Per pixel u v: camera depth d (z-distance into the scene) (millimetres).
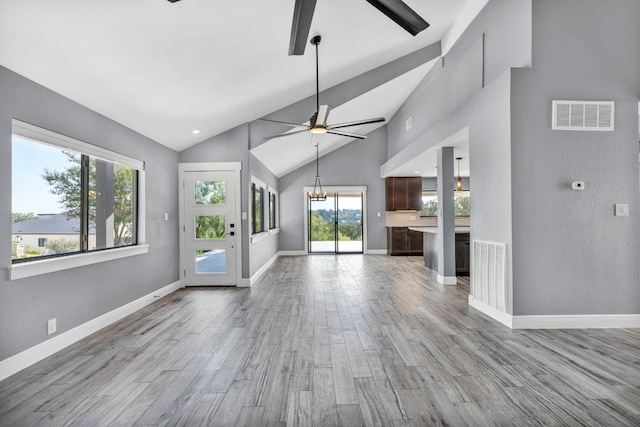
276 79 4590
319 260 9102
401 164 7867
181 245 5820
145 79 3400
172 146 5477
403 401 2139
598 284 3457
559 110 3432
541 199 3447
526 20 3477
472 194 4258
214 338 3314
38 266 2793
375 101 6836
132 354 2932
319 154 9930
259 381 2426
